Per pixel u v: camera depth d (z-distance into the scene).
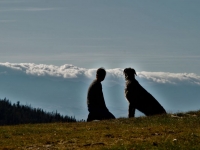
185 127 29.34
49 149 24.12
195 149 23.39
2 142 26.16
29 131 30.09
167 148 23.50
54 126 32.66
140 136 26.70
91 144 24.94
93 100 39.56
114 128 30.23
